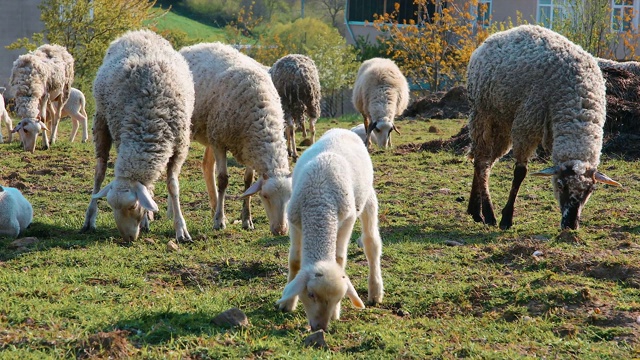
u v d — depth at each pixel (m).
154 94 9.49
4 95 28.41
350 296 6.40
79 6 28.36
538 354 6.26
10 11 31.52
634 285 7.85
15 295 7.22
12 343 6.01
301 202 6.69
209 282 8.20
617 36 33.09
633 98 17.62
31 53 17.91
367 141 18.22
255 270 8.55
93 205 10.20
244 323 6.73
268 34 60.88
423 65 34.69
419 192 13.14
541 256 8.80
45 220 10.67
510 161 15.65
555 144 10.09
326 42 41.09
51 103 18.45
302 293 6.26
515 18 38.75
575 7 32.09
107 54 10.40
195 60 10.92
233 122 10.15
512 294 7.64
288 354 5.99
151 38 10.34
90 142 19.30
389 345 6.30
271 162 9.90
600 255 8.81
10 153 16.73
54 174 14.27
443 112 25.53
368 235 7.47
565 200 9.95
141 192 9.16
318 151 7.17
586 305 7.30
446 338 6.61
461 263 8.89
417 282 8.16
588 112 10.02
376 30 44.56
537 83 10.26
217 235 10.18
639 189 13.09
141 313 6.76
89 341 6.00
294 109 17.11
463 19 36.78
